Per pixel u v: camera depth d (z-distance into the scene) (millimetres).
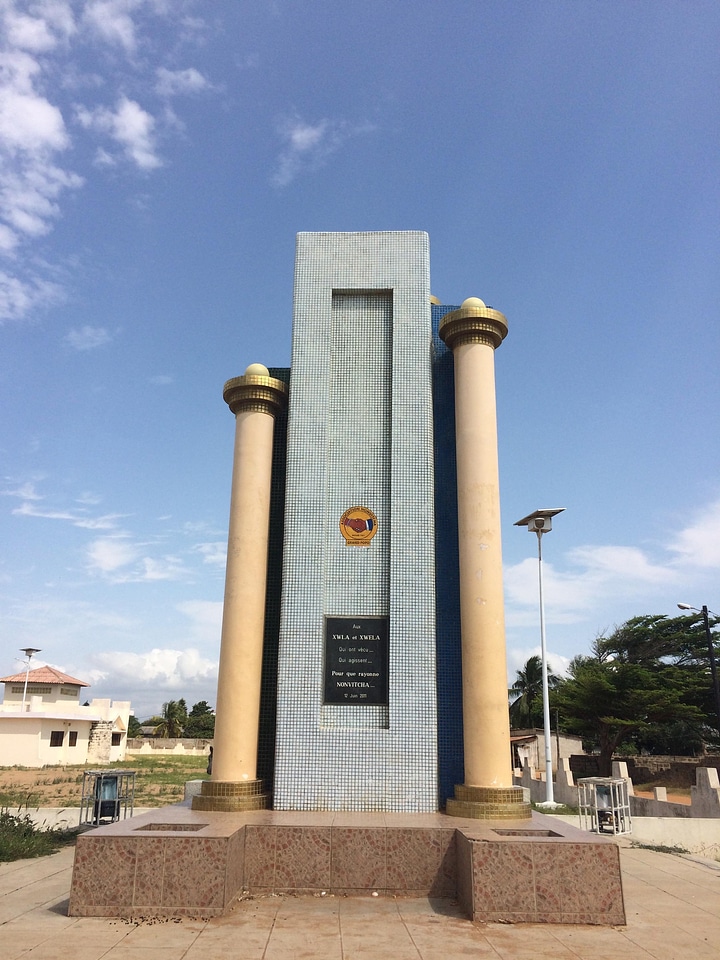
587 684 33562
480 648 11508
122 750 50281
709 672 35031
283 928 7562
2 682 45906
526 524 25641
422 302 13312
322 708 11531
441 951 6832
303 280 13570
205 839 8133
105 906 7977
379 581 12148
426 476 12453
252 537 12516
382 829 9273
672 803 20906
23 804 21234
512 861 8031
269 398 13281
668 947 7066
